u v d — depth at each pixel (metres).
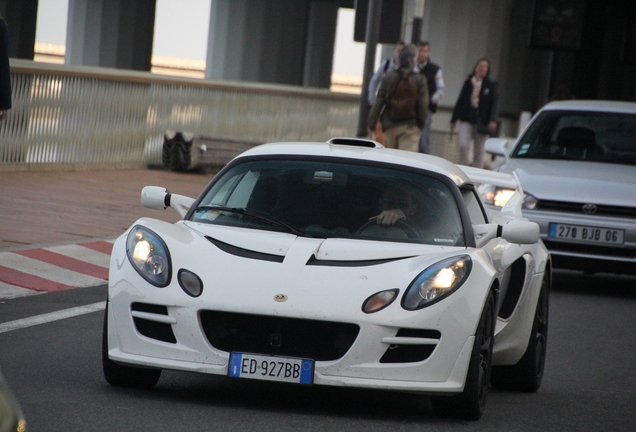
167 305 14.33
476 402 14.75
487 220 18.20
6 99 26.56
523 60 96.38
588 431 15.30
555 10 87.69
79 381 15.70
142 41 79.38
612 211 28.86
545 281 19.05
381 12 47.81
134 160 47.91
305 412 14.71
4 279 23.86
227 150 50.16
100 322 20.64
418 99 43.03
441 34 85.00
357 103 65.12
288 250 15.01
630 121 32.88
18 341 18.45
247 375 14.05
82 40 78.06
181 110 50.38
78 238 29.09
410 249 15.33
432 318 14.19
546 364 20.48
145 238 15.12
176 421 13.68
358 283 14.41
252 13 87.81
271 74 90.06
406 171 17.05
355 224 16.03
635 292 31.31
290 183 16.75
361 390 16.52
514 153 32.47
